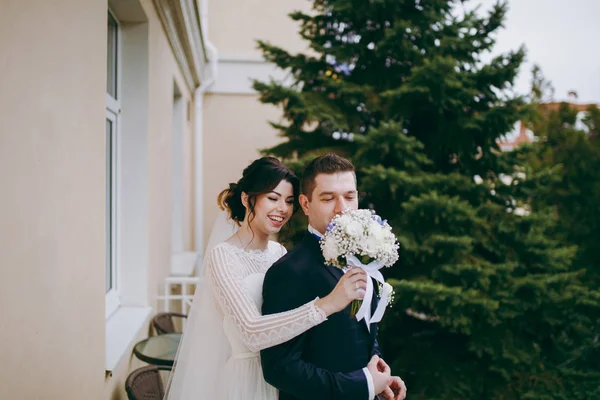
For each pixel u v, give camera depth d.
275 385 1.47
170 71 4.99
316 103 4.48
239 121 8.12
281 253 2.03
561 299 3.98
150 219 3.73
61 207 1.65
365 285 1.44
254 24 8.23
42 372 1.48
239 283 1.63
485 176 4.57
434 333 4.54
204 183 8.09
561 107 6.05
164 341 2.79
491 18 4.32
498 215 4.20
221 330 1.84
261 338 1.44
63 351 1.67
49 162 1.55
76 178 1.82
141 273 3.57
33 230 1.42
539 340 4.31
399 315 4.63
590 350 4.50
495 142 4.45
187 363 1.92
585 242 5.53
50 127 1.55
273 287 1.52
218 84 8.07
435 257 4.16
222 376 1.82
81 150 1.88
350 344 1.55
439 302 3.82
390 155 4.39
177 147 6.68
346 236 1.43
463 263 3.99
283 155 4.82
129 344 2.76
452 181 4.14
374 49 4.44
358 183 4.37
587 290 4.16
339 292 1.42
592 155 5.72
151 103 3.76
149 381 2.46
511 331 4.08
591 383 4.00
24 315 1.35
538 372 4.05
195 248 7.95
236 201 1.93
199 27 5.56
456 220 4.00
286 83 8.09
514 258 4.13
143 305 3.57
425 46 4.45
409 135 4.61
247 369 1.69
